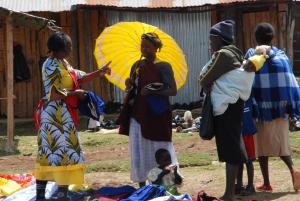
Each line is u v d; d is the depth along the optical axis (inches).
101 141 516.1
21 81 679.1
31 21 504.7
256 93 322.3
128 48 323.9
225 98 291.9
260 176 370.6
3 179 341.1
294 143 466.3
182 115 653.9
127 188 312.2
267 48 314.8
